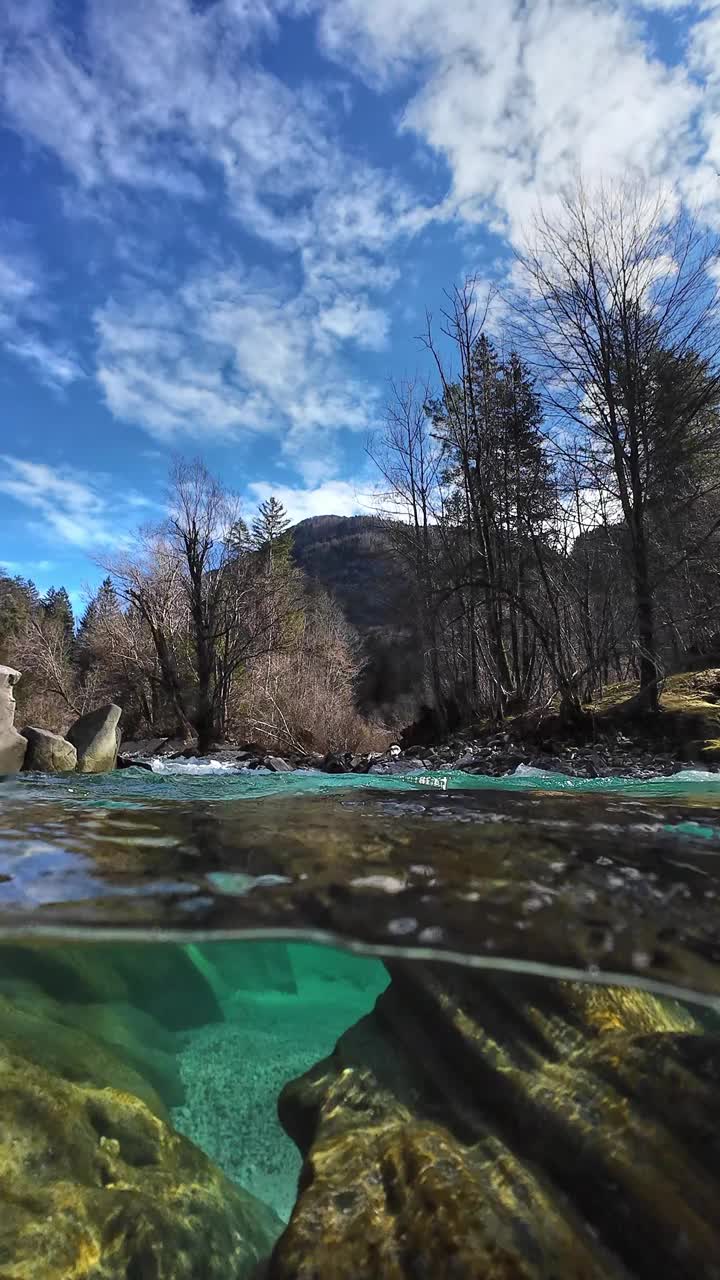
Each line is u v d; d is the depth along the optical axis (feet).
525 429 57.16
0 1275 3.93
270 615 79.71
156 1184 5.00
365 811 14.55
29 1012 6.38
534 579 62.80
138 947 7.22
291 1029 7.72
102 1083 5.77
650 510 41.39
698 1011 5.95
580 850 10.36
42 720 103.50
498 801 16.34
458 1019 6.63
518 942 6.89
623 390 39.60
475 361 58.03
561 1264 4.06
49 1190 4.56
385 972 7.42
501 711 50.75
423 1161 4.98
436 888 8.58
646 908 7.86
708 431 40.22
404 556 67.82
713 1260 3.95
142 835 11.75
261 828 12.43
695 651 49.44
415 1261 4.17
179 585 85.87
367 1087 6.16
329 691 78.84
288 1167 5.83
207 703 67.51
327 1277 4.16
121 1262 4.34
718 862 9.82
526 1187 4.67
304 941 7.23
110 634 91.20
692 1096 4.91
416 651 77.82
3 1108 4.99
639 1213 4.31
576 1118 5.12
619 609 50.98
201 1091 6.61
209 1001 7.73
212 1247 4.74
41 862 9.77
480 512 59.52
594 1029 6.04
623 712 37.40
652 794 17.97
